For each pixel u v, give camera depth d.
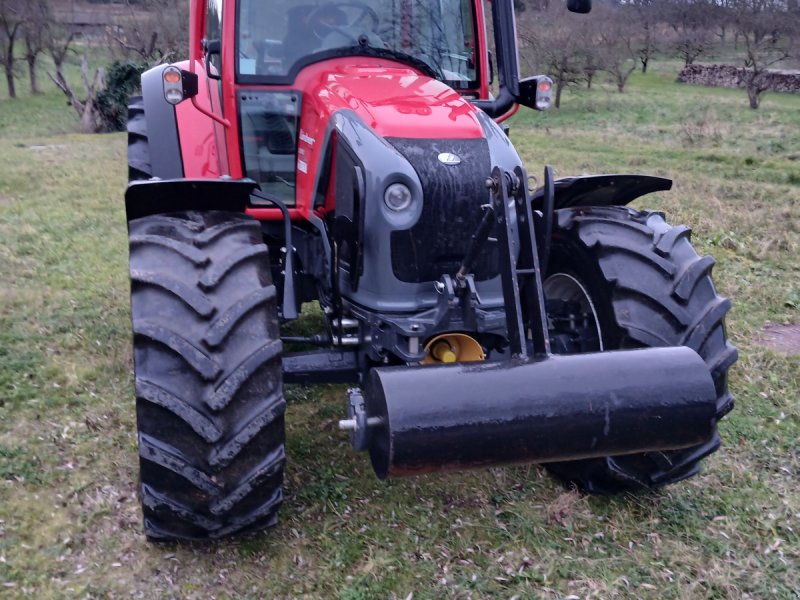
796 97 21.20
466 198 3.07
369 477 3.55
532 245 2.71
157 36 22.84
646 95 21.66
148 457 2.74
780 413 4.18
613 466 3.26
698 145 14.08
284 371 3.24
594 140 14.98
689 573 2.98
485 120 3.30
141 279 2.86
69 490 3.43
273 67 3.60
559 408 2.46
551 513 3.31
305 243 3.72
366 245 3.07
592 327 3.46
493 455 2.45
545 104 3.72
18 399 4.20
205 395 2.71
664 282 3.23
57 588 2.86
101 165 11.51
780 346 5.05
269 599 2.83
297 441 3.83
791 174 10.71
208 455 2.74
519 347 2.59
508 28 3.79
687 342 3.12
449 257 3.10
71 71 30.86
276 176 3.67
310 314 5.37
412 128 3.14
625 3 27.44
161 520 2.88
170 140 4.46
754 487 3.52
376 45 3.72
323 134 3.32
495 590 2.88
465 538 3.15
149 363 2.76
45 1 25.58
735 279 6.18
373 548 3.08
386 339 3.08
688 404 2.55
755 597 2.87
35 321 5.20
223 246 3.00
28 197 8.94
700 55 26.97
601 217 3.52
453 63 3.89
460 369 2.50
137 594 2.85
